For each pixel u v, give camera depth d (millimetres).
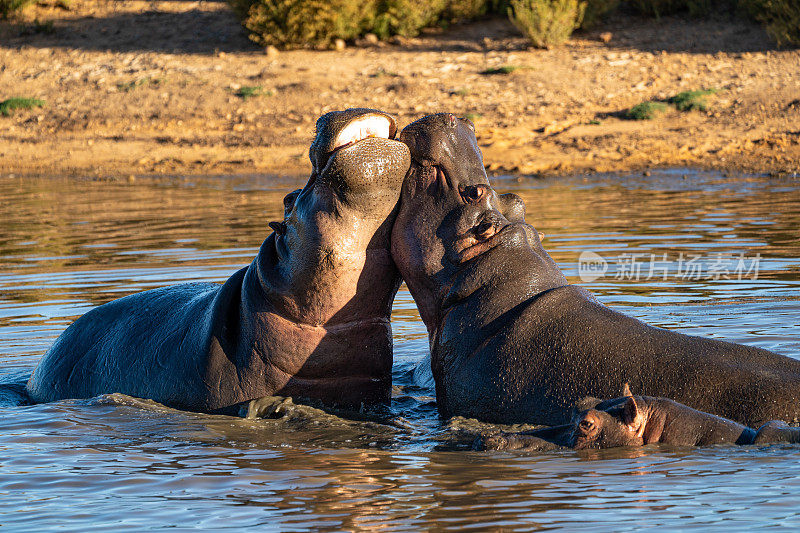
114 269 50750
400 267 26109
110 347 29844
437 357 26125
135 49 132625
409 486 20344
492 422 24672
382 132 25250
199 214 72375
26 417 26797
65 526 18516
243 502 19672
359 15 127125
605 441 22250
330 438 24594
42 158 108125
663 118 103938
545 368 24047
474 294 25250
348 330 26438
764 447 21359
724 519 17781
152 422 26188
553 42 122438
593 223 61469
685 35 121250
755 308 38250
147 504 19672
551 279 25469
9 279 49531
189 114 115875
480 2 130875
